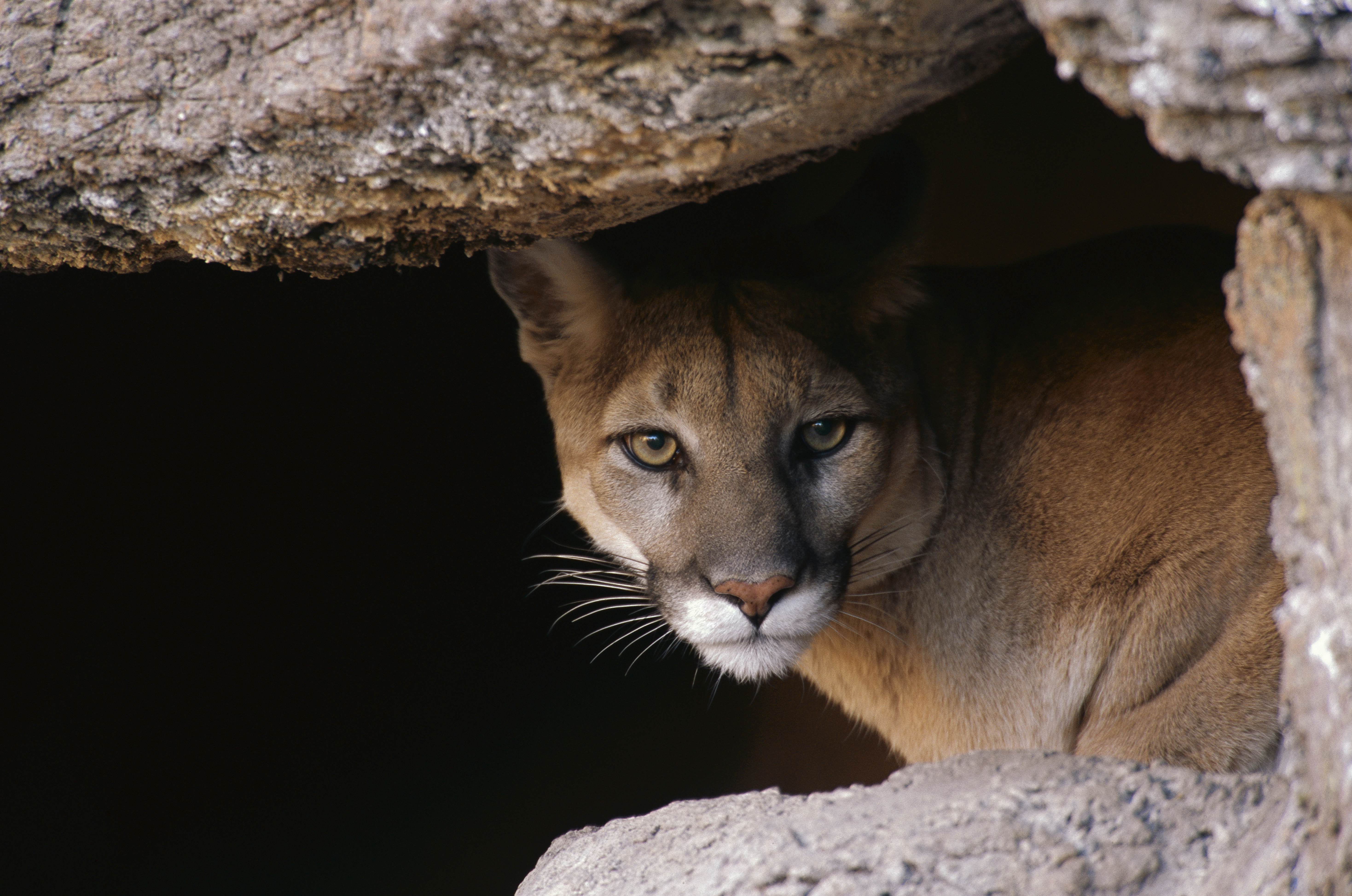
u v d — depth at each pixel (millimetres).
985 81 15977
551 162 4758
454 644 13883
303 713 13031
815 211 15719
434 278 13773
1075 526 6707
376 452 13945
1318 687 3510
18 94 5168
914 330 7293
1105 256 7520
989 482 7082
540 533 14867
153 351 12445
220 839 12398
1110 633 6566
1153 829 3990
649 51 4062
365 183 5055
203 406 12875
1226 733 5973
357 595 13648
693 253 7469
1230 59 2988
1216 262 7145
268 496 13242
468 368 14508
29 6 4980
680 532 6586
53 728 11844
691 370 6516
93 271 11594
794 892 4195
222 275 12508
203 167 5180
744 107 4281
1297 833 3576
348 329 13555
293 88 4680
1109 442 6695
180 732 12477
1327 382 3369
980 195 16734
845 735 14031
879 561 7078
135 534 12469
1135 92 3168
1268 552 6082
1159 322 6918
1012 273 7828
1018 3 3754
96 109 5121
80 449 12070
